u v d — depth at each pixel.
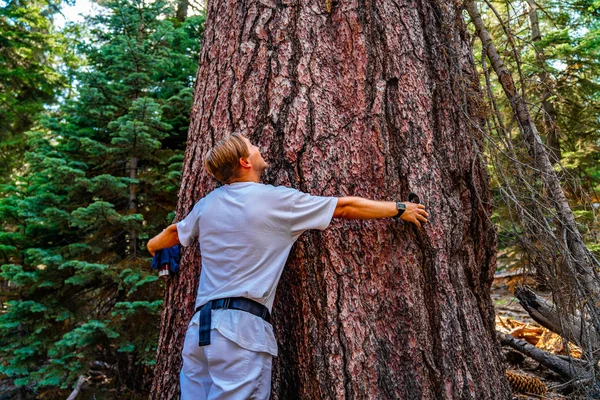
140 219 5.55
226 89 2.66
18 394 6.23
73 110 6.23
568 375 4.07
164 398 2.50
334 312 2.32
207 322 1.95
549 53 8.11
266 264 2.03
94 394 5.74
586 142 8.20
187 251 2.62
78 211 5.27
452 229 2.56
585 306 3.10
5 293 6.17
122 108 6.25
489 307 2.84
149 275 5.50
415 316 2.36
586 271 2.89
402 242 2.42
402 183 2.49
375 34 2.63
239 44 2.69
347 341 2.29
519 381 3.73
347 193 2.43
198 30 7.26
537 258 3.15
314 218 2.07
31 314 5.88
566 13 8.88
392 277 2.38
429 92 2.69
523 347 4.50
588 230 3.34
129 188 6.20
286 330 2.38
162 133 5.96
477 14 3.42
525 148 3.30
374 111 2.53
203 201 2.28
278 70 2.56
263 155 2.49
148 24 6.62
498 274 8.60
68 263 5.22
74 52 11.15
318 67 2.56
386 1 2.70
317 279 2.36
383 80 2.58
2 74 10.35
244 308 1.95
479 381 2.39
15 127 10.86
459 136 2.79
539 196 3.03
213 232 2.11
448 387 2.31
